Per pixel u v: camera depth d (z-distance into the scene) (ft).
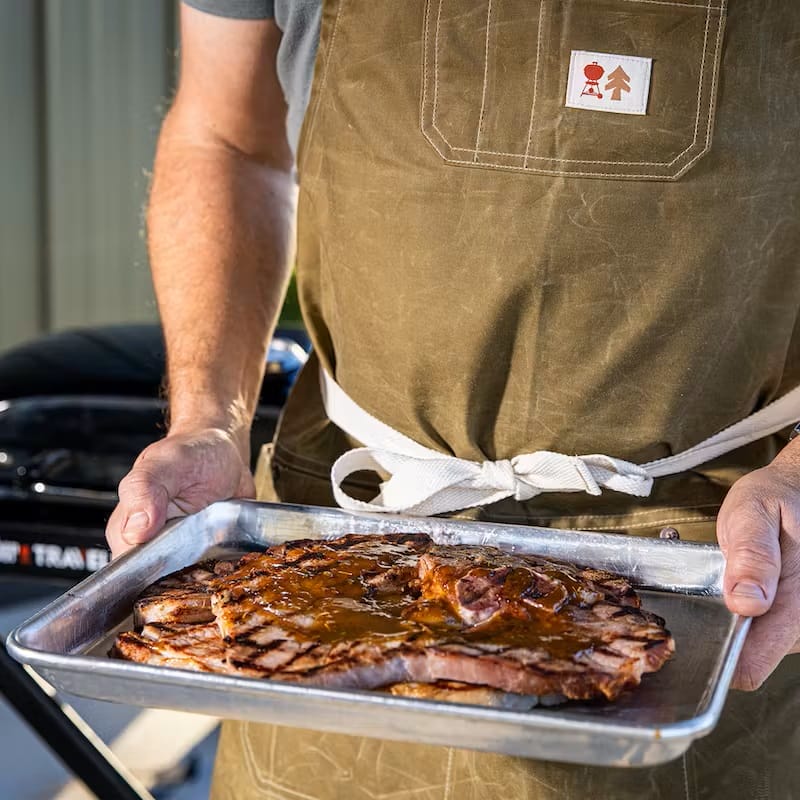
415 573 4.28
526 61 4.54
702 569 4.52
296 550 4.49
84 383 9.43
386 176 4.79
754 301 4.69
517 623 3.87
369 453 5.01
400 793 5.07
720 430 4.94
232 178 6.04
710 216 4.56
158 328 10.66
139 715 10.01
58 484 8.92
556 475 4.85
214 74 5.97
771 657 4.17
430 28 4.63
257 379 5.81
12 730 10.74
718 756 4.90
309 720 3.41
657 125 4.51
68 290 20.31
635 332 4.68
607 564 4.58
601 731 3.08
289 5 5.26
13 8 18.69
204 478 4.95
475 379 4.86
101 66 20.06
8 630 9.59
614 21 4.47
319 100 4.99
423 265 4.78
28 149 19.29
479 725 3.18
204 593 4.28
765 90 4.50
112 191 20.63
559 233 4.59
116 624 4.26
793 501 4.21
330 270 5.13
